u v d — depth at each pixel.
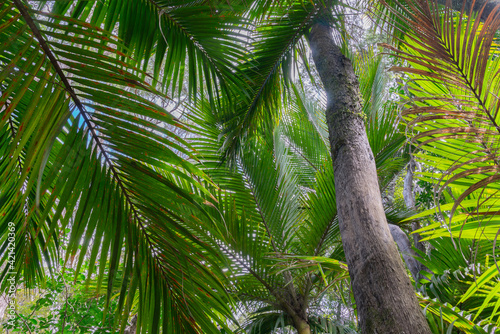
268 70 3.08
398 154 4.43
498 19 0.88
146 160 1.10
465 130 0.92
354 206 1.53
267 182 3.40
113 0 1.94
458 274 2.53
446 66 0.96
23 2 0.92
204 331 1.29
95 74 1.02
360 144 1.80
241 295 3.18
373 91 3.65
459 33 0.92
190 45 2.23
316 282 3.34
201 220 1.29
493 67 1.01
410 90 1.29
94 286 3.21
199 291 1.28
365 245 1.38
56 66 1.00
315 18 2.81
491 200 1.08
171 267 1.26
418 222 4.62
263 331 3.22
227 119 3.10
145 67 2.06
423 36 0.99
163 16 2.07
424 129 1.15
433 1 0.96
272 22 2.88
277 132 3.84
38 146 0.97
